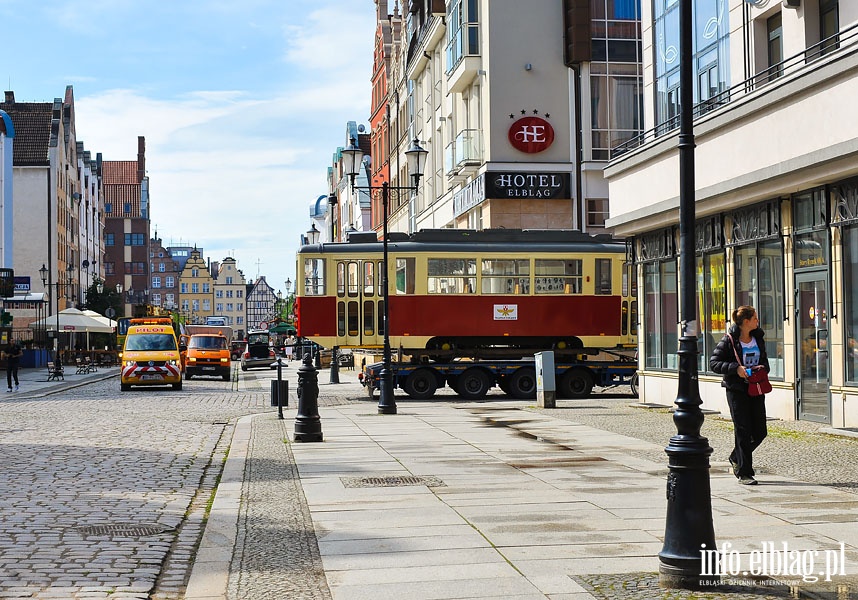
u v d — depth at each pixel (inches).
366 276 1250.0
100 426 885.8
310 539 358.0
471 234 1261.1
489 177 1573.6
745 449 460.8
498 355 1258.0
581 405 1037.8
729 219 835.4
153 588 297.3
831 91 657.6
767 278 780.0
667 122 909.8
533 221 1584.6
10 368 1616.6
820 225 698.2
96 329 2375.7
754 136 761.6
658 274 984.3
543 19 1592.0
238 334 7864.2
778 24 785.6
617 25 1590.8
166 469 577.0
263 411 1080.2
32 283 3294.8
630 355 1268.5
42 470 569.3
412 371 1199.6
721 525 362.0
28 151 3351.4
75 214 3900.1
